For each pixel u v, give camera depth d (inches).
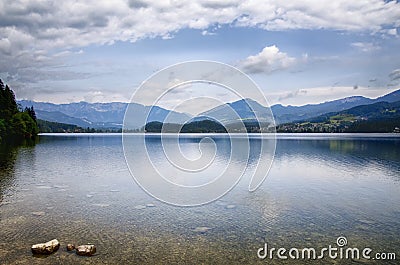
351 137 5049.2
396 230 607.5
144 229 602.5
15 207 757.9
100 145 3068.4
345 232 595.8
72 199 842.2
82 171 1328.7
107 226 619.8
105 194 906.7
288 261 473.1
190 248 514.6
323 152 2282.2
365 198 864.9
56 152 2239.2
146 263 457.7
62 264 449.4
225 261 468.8
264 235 577.0
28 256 475.8
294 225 633.0
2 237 555.8
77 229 600.4
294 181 1115.3
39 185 1034.1
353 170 1379.2
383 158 1856.5
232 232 589.6
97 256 478.9
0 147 2615.7
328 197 876.0
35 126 4633.4
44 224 628.7
